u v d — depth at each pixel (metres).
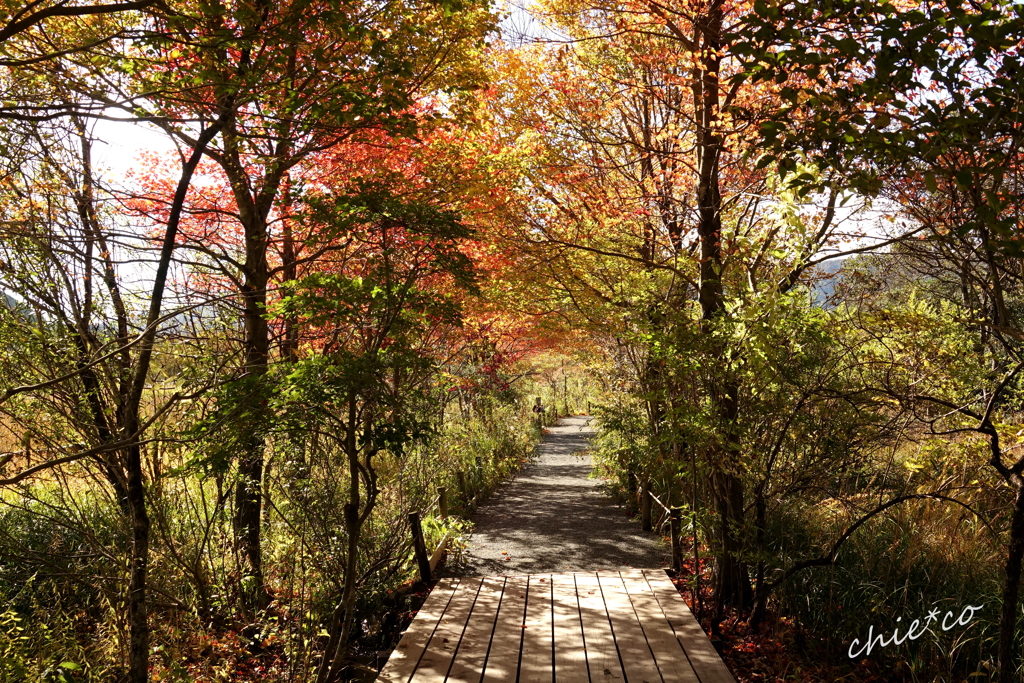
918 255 6.45
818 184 3.89
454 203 8.18
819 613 6.43
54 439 5.83
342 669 5.94
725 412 6.17
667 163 8.96
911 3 5.52
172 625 6.01
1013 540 4.67
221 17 4.77
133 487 4.59
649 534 10.02
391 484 8.92
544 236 9.16
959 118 3.56
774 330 5.60
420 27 6.68
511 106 9.68
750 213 7.83
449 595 6.92
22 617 5.30
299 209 7.44
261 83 5.12
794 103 3.85
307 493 6.05
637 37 8.44
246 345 6.91
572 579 7.45
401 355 5.05
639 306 8.00
